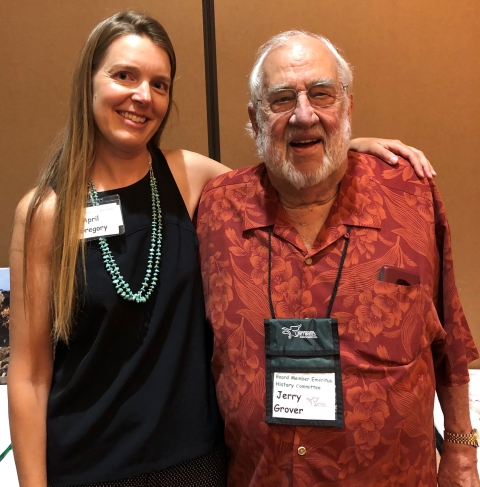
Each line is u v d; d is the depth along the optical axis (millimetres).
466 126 1623
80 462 1010
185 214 1164
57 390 1050
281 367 983
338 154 1009
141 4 1615
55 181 1077
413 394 971
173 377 1037
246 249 1079
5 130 1727
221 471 1105
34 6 1646
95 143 1100
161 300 1056
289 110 993
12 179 1757
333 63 1012
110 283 1025
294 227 1059
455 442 1134
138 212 1094
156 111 1065
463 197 1670
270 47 1050
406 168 1119
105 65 1014
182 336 1063
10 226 1791
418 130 1632
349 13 1576
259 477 1002
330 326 975
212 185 1211
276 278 1031
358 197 1060
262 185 1130
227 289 1057
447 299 1104
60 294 1006
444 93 1606
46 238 1053
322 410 948
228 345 1032
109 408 1008
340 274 1002
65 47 1662
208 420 1085
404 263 1010
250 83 1082
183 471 1044
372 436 944
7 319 1766
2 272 1777
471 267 1718
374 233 1027
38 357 1078
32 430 1057
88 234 1046
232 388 1021
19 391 1059
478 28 1564
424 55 1589
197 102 1652
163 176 1184
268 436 975
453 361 1116
